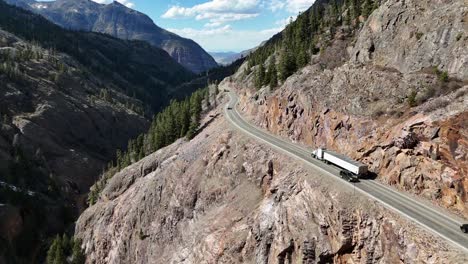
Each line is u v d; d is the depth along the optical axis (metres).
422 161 50.38
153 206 97.12
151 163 117.56
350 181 54.94
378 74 70.00
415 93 59.03
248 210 67.38
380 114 62.25
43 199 140.62
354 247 47.47
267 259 56.53
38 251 123.56
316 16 142.12
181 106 146.00
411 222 43.22
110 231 107.81
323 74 81.75
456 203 45.50
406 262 41.31
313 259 50.56
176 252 77.19
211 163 85.38
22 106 193.25
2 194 129.50
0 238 117.38
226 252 63.34
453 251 38.12
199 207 82.50
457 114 48.31
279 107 87.75
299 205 55.81
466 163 45.06
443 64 63.88
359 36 90.44
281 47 152.75
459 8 66.06
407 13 77.31
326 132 70.75
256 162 73.94
